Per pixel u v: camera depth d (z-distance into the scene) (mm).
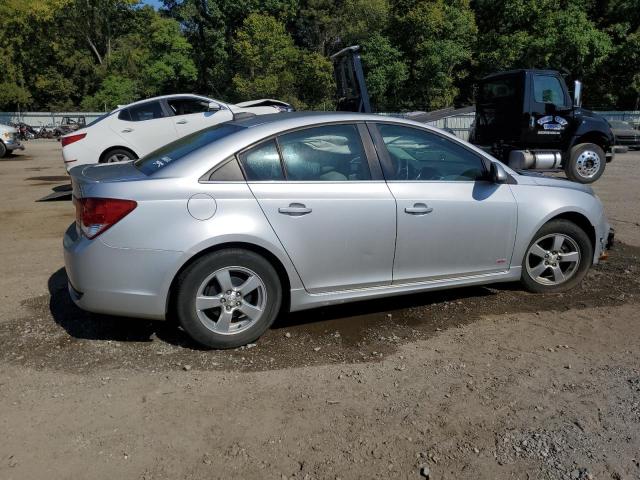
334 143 4062
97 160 10352
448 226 4305
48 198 9914
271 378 3500
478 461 2742
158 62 46406
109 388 3352
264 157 3863
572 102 11547
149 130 10547
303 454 2779
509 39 34781
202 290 3693
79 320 4297
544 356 3818
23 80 49375
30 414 3074
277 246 3783
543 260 4855
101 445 2822
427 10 36062
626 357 3811
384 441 2887
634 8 34375
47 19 46094
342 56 11484
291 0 47469
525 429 2994
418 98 37562
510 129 11516
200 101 11031
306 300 3998
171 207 3590
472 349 3922
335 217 3939
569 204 4773
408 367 3658
